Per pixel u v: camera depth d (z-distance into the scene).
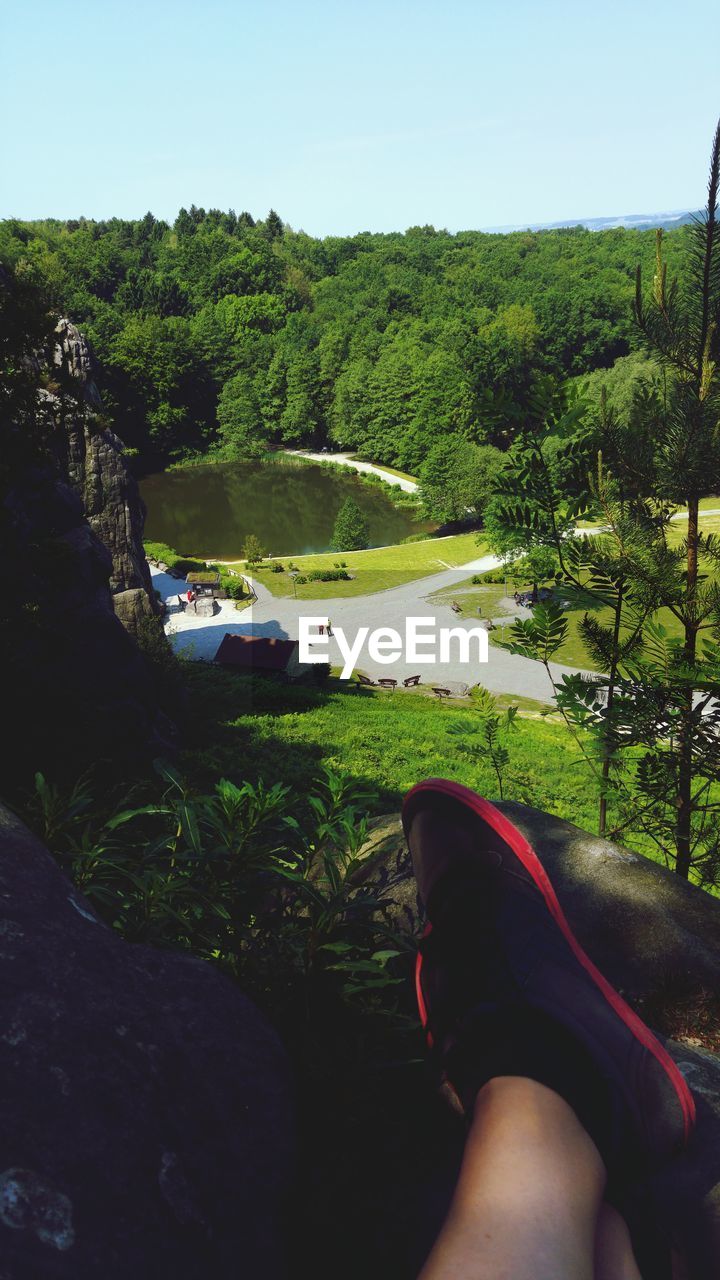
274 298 183.00
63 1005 1.46
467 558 80.31
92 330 133.25
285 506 108.44
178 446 136.50
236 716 34.75
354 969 2.00
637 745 5.57
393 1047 2.29
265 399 138.38
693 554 4.98
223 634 62.56
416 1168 1.95
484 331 123.31
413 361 120.12
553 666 51.06
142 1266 1.14
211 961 2.29
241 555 88.25
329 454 136.00
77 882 2.10
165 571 76.94
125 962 1.71
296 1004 2.31
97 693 20.27
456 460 92.06
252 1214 1.41
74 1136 1.24
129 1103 1.37
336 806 2.45
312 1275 1.58
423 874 1.99
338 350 134.88
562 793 22.66
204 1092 1.53
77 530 24.31
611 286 150.00
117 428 129.25
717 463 4.52
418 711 39.88
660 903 4.24
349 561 81.56
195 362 139.62
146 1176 1.28
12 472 19.08
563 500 5.24
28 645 19.09
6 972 1.47
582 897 4.33
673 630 6.03
